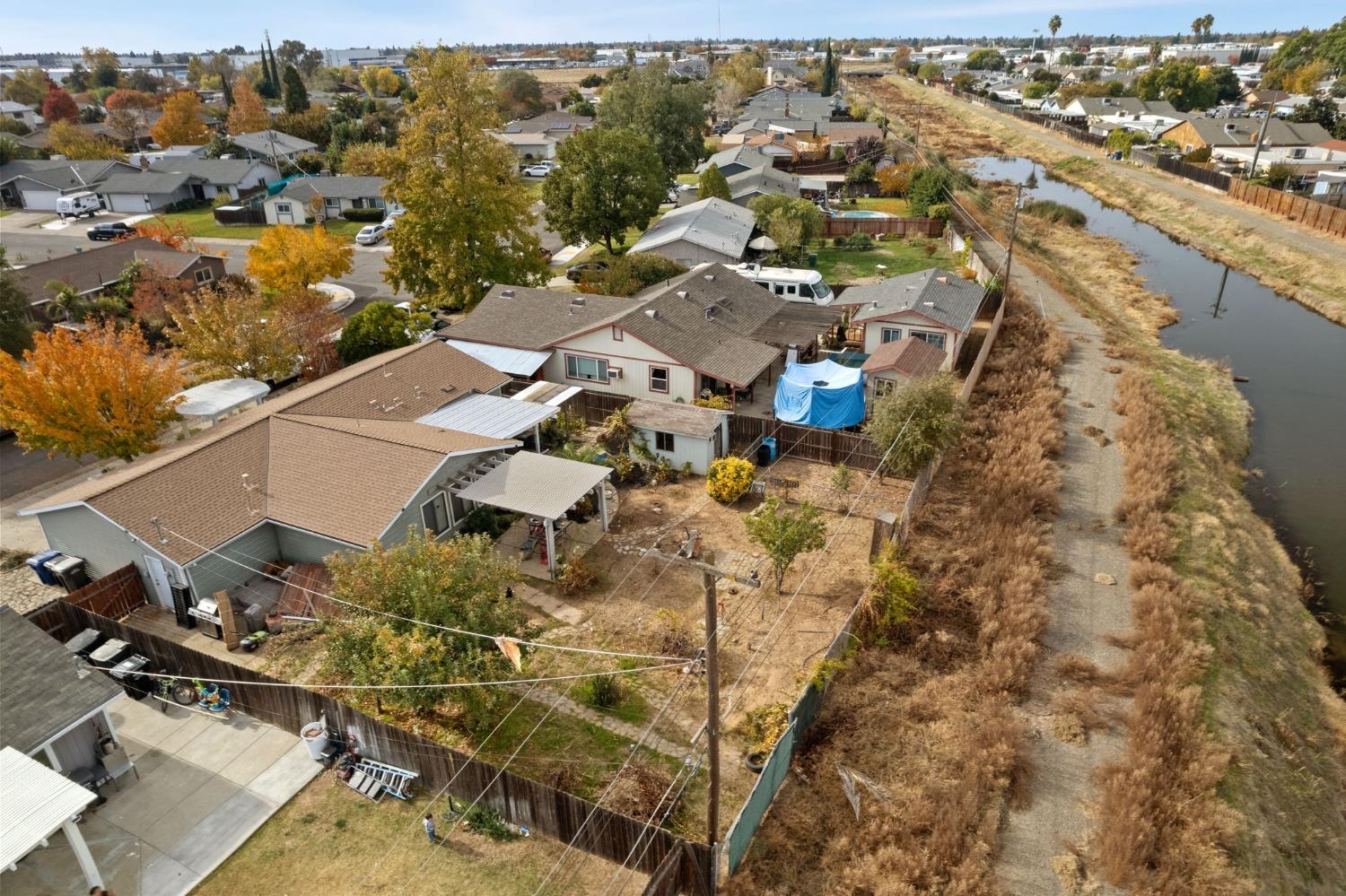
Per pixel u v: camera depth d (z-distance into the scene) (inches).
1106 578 1078.4
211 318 1499.8
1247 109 5826.8
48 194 3639.3
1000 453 1360.7
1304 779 826.8
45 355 1203.9
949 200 3029.0
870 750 801.6
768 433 1380.4
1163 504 1241.4
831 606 1031.0
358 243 2938.0
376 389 1364.4
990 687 872.9
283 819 751.7
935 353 1599.4
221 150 4212.6
